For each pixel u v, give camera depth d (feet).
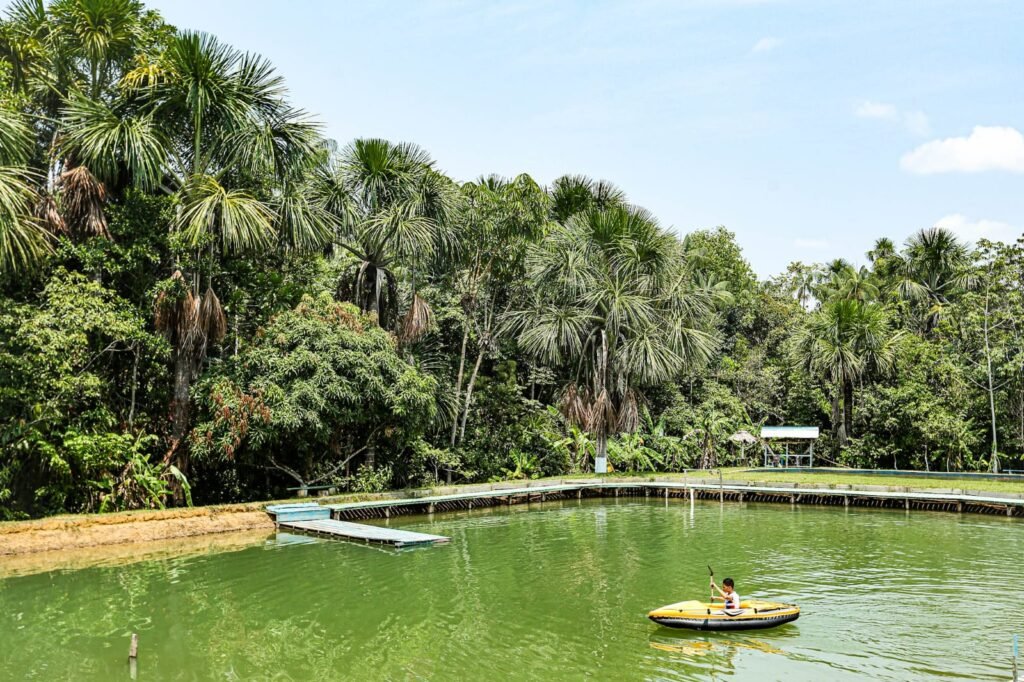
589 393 106.52
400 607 42.45
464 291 104.42
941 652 34.50
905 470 118.21
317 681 31.32
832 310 123.65
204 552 57.57
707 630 37.86
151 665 33.14
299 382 69.72
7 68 62.08
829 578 49.62
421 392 78.84
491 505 89.97
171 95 68.23
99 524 59.67
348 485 83.20
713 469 124.57
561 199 121.49
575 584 48.06
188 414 69.21
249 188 73.31
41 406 57.52
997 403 115.14
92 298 61.31
